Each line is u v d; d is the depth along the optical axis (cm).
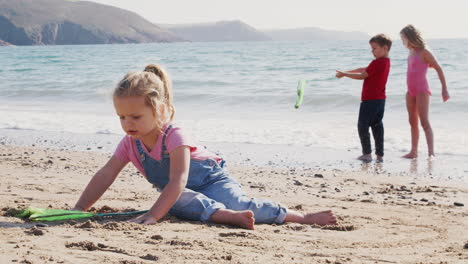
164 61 3769
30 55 6266
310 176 612
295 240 305
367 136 733
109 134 955
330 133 928
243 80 2014
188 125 1032
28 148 807
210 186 356
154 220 328
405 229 347
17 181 514
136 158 355
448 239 321
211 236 303
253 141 873
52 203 404
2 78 2373
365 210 419
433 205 447
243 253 269
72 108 1352
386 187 548
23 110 1320
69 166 637
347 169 664
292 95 1443
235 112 1248
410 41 736
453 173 632
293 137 899
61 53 7238
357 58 3641
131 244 278
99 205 403
